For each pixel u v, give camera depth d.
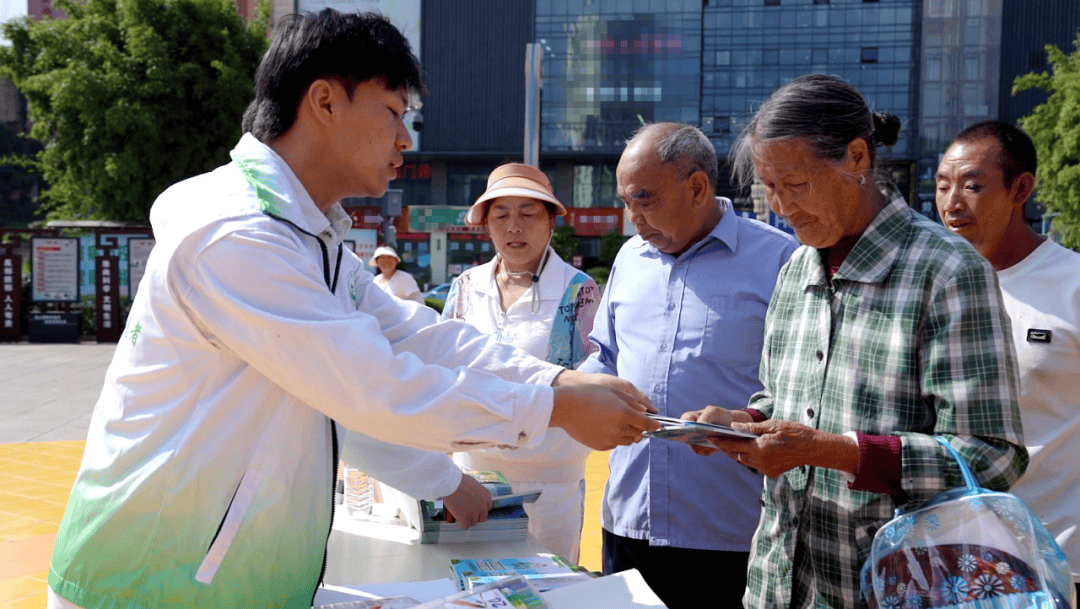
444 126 39.06
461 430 1.37
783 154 1.62
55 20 18.59
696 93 34.91
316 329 1.29
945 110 33.44
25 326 15.52
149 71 17.38
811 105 1.61
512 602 1.50
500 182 3.08
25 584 3.97
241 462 1.34
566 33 35.75
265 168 1.41
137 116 17.36
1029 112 39.00
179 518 1.33
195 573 1.33
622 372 2.65
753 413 1.86
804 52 34.19
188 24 18.17
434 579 1.84
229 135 18.56
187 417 1.35
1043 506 2.35
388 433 1.37
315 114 1.44
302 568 1.44
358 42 1.42
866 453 1.48
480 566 1.85
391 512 2.36
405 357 1.38
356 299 1.74
